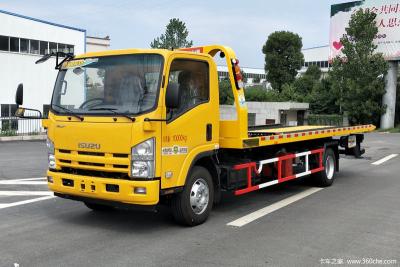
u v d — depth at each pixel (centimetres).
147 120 589
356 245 595
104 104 634
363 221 724
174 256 547
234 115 755
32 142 2380
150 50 627
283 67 5447
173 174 632
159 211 788
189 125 656
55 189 670
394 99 3950
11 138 2494
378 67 3834
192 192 678
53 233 648
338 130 1127
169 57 622
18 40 3081
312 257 546
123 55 645
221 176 751
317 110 4634
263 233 651
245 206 838
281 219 737
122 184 597
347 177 1238
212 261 530
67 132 651
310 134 991
